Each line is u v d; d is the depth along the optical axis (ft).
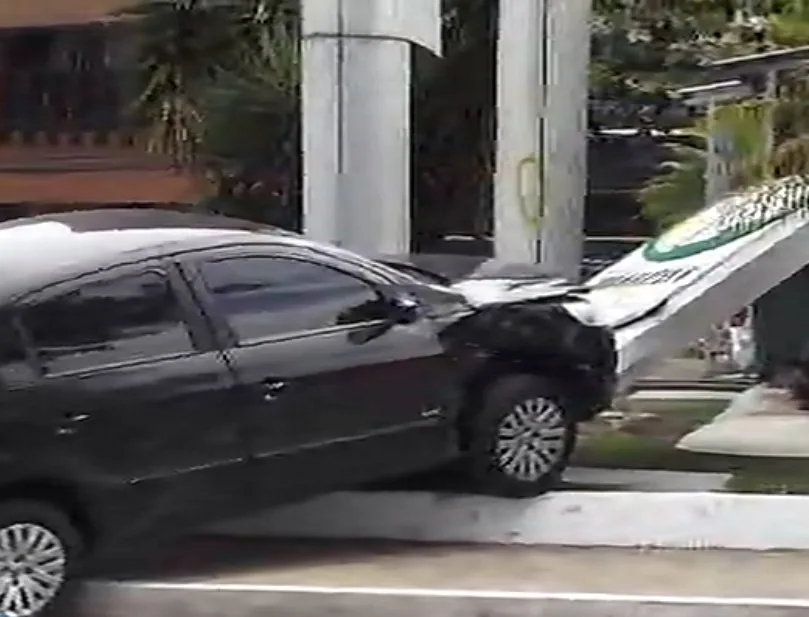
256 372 25.38
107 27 97.14
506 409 28.66
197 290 25.20
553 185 45.24
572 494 29.25
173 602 25.13
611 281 36.40
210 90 69.82
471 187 71.51
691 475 32.68
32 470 22.93
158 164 96.27
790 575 26.43
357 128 37.60
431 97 71.15
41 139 99.86
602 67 78.07
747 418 40.04
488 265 33.53
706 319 33.78
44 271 24.08
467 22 70.08
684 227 38.45
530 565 27.12
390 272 27.73
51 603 23.67
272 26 68.44
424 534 29.25
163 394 24.31
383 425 26.94
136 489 24.07
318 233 37.91
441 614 24.58
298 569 26.76
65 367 23.59
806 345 40.88
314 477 26.17
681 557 27.86
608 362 30.17
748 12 74.23
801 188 37.04
